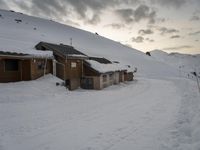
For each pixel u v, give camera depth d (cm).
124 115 1187
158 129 887
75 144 748
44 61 2475
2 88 1791
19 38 6962
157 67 9375
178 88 2766
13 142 771
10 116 1144
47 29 11431
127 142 757
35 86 2020
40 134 860
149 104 1530
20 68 2291
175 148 664
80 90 2638
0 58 2003
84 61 2914
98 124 1005
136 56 11219
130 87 3019
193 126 834
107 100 1756
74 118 1127
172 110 1266
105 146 726
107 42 13088
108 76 3125
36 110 1308
